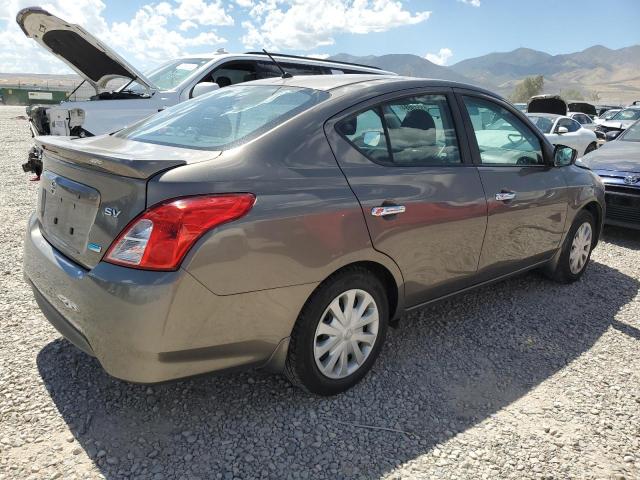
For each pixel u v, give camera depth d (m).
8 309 3.65
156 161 2.20
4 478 2.15
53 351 3.14
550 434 2.64
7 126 20.09
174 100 7.59
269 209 2.37
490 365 3.29
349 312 2.80
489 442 2.56
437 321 3.89
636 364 3.38
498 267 3.77
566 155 4.26
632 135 8.00
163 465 2.29
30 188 7.84
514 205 3.69
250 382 2.95
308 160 2.63
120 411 2.64
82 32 6.51
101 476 2.20
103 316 2.19
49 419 2.54
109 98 7.52
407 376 3.11
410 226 2.95
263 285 2.37
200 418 2.62
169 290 2.12
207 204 2.20
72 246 2.47
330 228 2.56
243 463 2.33
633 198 6.23
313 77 3.37
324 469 2.33
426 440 2.55
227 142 2.62
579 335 3.77
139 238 2.15
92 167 2.37
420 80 3.36
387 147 2.99
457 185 3.27
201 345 2.28
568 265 4.66
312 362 2.68
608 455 2.50
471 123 3.55
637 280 5.05
